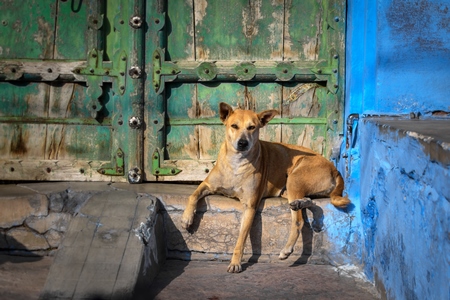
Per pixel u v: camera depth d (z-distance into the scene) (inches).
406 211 121.8
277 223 169.0
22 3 181.6
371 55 164.1
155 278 154.9
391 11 159.8
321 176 171.5
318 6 181.6
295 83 185.3
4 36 182.5
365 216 159.9
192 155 188.7
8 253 165.6
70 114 187.0
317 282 154.3
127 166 185.8
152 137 185.5
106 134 187.6
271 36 183.6
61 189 174.9
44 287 138.3
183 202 170.9
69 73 182.1
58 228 169.0
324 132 186.5
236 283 152.3
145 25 181.2
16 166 185.3
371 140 153.1
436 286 102.2
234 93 186.4
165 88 185.5
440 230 100.5
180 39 184.1
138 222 158.2
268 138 187.8
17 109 186.9
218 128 187.6
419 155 113.2
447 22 160.1
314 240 168.6
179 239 171.2
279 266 165.9
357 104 173.2
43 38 182.9
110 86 185.2
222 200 170.6
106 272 142.8
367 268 158.2
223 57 184.7
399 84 162.2
